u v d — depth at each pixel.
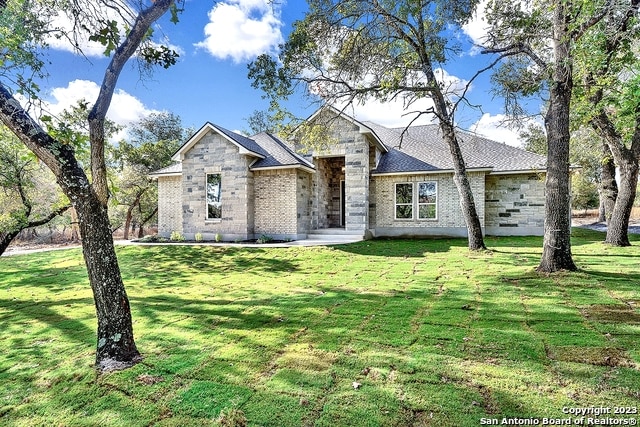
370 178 17.42
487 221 16.67
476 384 3.09
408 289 6.84
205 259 11.78
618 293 5.74
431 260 10.17
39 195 13.31
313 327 4.82
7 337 5.02
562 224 7.42
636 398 2.78
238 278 8.99
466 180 11.62
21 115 3.78
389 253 11.74
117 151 23.14
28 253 14.44
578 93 7.95
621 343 3.80
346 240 14.83
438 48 10.99
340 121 15.83
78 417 2.93
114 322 3.90
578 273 7.12
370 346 4.05
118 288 3.98
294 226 15.12
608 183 14.45
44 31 4.97
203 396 3.12
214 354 4.03
